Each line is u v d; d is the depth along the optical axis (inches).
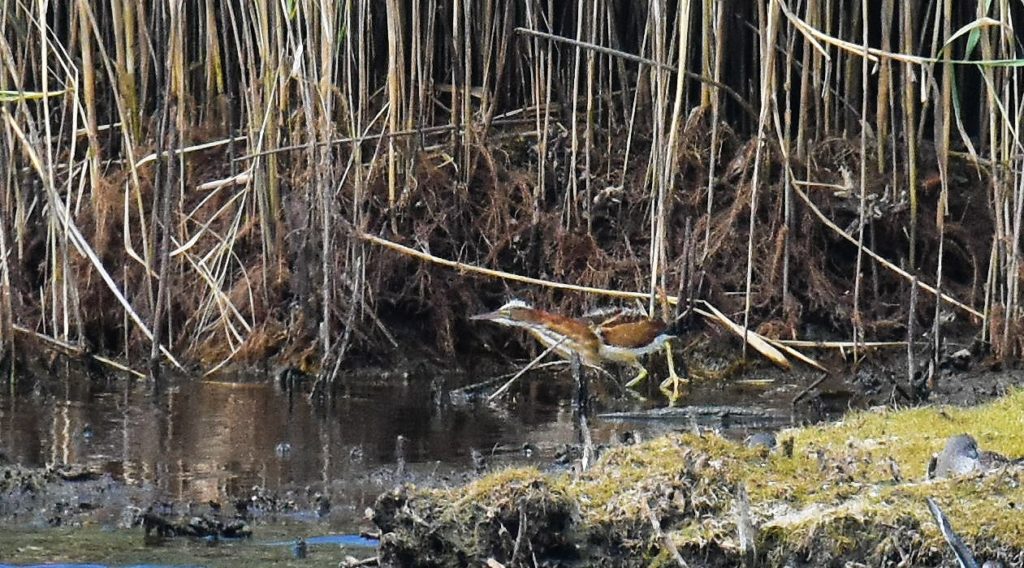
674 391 539.8
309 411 505.4
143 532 371.6
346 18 560.4
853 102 620.1
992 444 382.9
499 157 620.1
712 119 571.5
